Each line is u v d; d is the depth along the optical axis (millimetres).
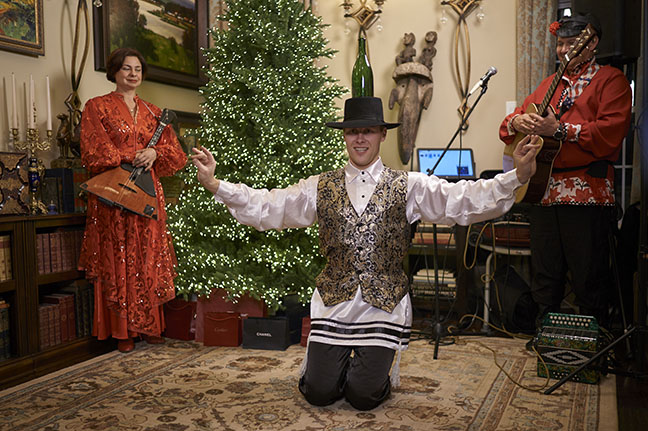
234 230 3377
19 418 2297
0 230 2754
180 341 3529
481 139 4578
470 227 3754
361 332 2340
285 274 3363
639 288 2562
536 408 2354
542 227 3184
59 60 3633
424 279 4129
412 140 4598
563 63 2730
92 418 2289
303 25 3553
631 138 4188
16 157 2975
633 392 2537
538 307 3684
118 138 3141
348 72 4953
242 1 3490
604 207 3043
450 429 2152
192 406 2410
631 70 4129
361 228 2320
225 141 3490
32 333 2895
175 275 3377
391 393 2539
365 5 4805
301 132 3371
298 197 2410
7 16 3221
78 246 3279
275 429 2164
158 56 4387
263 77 3354
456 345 3344
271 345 3293
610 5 3109
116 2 3963
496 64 4500
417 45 4727
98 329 3168
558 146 2742
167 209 3656
